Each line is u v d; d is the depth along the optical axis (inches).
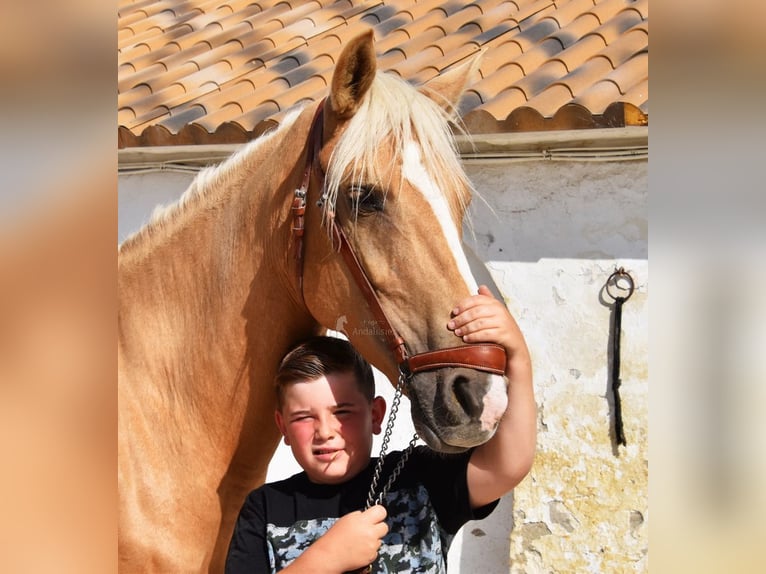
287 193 67.5
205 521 73.2
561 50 136.6
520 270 121.6
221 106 142.9
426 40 153.9
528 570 118.2
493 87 123.0
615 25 137.3
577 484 116.3
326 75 145.6
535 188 121.1
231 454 73.1
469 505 63.1
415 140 60.6
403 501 63.7
